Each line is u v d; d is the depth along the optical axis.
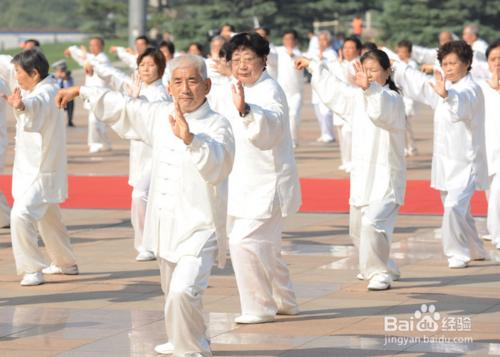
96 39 36.25
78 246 24.50
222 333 16.81
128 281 20.77
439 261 22.50
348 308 18.39
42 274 20.70
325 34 40.88
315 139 48.91
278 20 102.12
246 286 17.34
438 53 21.88
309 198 31.25
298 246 24.23
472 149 21.97
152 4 117.00
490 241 24.67
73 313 18.22
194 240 14.88
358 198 19.98
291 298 17.84
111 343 16.31
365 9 106.75
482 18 102.81
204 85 14.88
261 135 16.03
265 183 17.19
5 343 16.34
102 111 15.62
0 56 22.95
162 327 17.23
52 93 20.19
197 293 14.70
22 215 20.16
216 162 14.30
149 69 22.23
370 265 19.80
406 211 28.94
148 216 15.30
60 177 20.58
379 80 19.69
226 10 100.50
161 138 15.15
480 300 18.98
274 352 15.77
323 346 16.08
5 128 26.61
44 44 155.00
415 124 56.00
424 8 99.81
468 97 20.94
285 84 44.53
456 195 21.91
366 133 19.86
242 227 17.23
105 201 30.94
